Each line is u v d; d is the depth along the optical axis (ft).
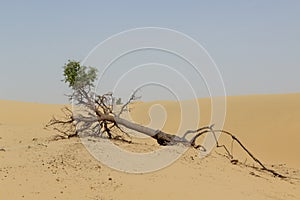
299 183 47.83
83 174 34.42
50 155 40.42
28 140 54.34
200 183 36.14
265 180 44.96
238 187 37.78
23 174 32.96
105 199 29.35
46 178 32.42
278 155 85.46
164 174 37.22
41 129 68.64
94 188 31.27
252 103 137.08
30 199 27.94
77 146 44.68
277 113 117.50
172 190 32.60
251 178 43.93
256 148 91.91
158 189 32.53
